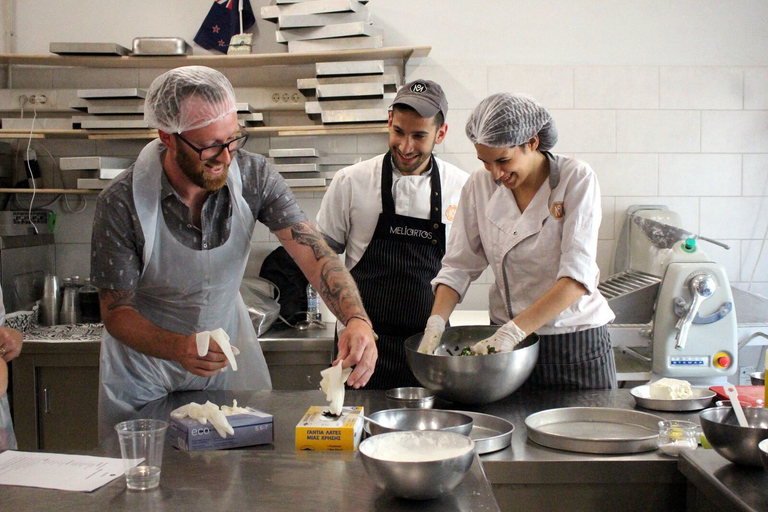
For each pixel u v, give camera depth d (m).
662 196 3.44
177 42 3.18
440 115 2.21
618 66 3.40
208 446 1.35
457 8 3.40
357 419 1.37
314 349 2.94
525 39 3.40
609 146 3.42
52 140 3.47
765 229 3.45
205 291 1.81
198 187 1.66
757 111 3.42
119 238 1.65
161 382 1.87
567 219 1.82
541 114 1.74
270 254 3.32
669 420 1.48
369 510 1.04
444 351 1.96
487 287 3.45
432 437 1.17
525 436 1.48
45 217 3.41
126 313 1.65
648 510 1.36
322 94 3.10
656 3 3.39
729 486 1.15
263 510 1.03
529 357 1.65
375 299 2.33
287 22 3.12
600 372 1.92
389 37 3.41
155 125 1.52
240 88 3.38
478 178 2.02
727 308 2.54
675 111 3.42
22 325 3.08
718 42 3.41
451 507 1.05
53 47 3.14
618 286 2.86
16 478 1.17
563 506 1.35
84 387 2.93
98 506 1.04
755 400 1.60
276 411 1.67
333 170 3.42
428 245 2.33
